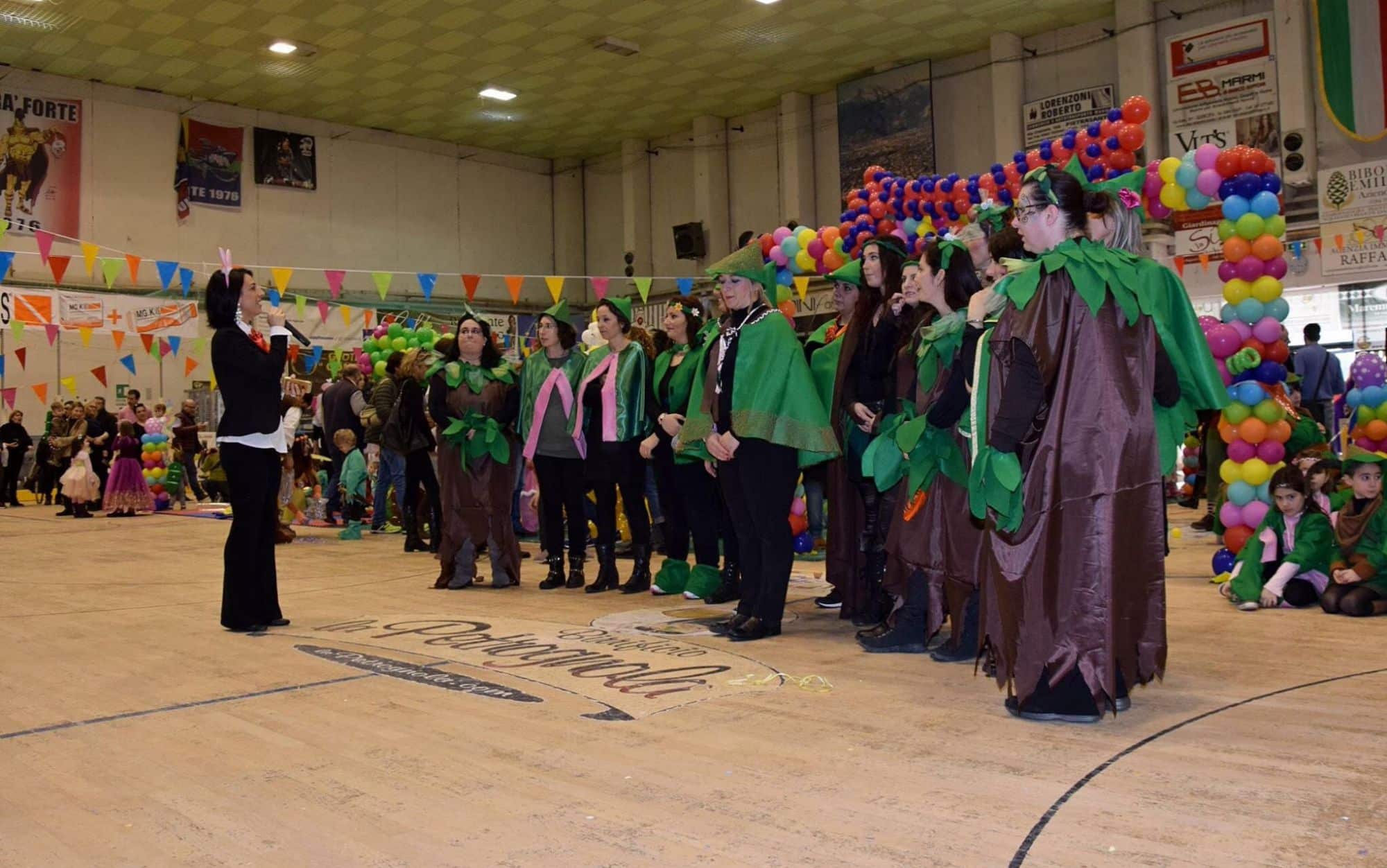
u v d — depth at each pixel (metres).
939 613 3.78
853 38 16.27
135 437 13.47
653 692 3.33
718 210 20.08
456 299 21.44
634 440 5.70
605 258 22.56
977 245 4.00
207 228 18.36
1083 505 2.77
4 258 9.25
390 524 10.20
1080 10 15.25
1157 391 2.91
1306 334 10.04
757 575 4.38
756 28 15.81
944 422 3.38
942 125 17.22
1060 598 2.80
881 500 4.26
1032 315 2.78
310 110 19.19
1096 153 6.38
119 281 17.27
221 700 3.35
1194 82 14.31
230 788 2.47
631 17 15.46
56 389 17.11
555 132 20.91
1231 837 1.99
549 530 5.91
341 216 20.00
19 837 2.20
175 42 15.85
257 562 4.67
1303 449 6.09
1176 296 2.97
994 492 2.81
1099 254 2.85
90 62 16.45
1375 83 13.08
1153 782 2.32
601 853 2.02
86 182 17.11
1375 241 13.02
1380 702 2.99
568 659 3.87
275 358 4.60
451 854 2.04
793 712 3.04
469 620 4.78
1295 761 2.45
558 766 2.57
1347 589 4.52
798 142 18.73
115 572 7.14
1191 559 6.70
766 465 4.20
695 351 5.49
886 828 2.10
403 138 20.83
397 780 2.50
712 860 1.97
